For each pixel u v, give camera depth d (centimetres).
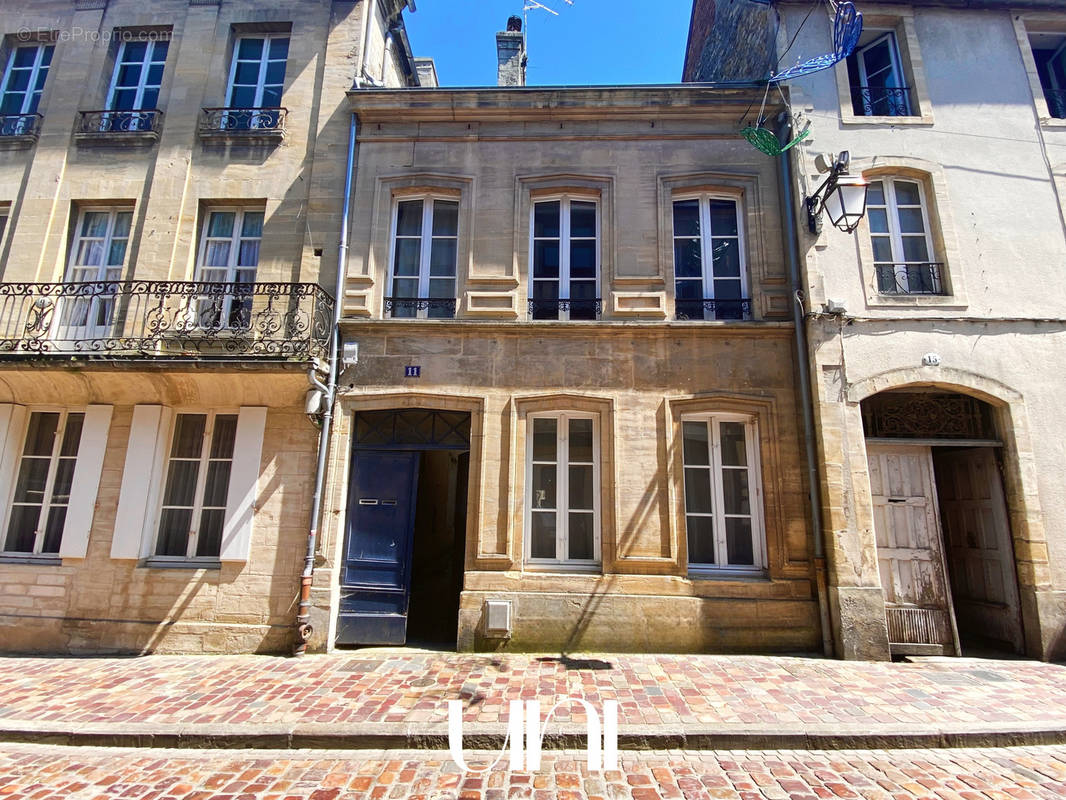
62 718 430
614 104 748
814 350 654
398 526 669
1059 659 588
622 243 723
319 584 636
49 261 736
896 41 774
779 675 533
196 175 759
